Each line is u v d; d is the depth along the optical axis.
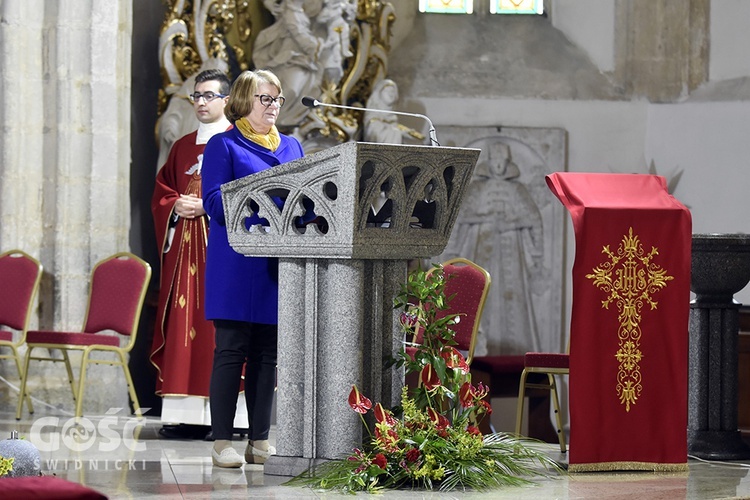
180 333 9.19
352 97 13.02
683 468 6.95
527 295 14.51
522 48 14.72
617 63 14.72
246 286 6.72
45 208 11.34
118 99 11.52
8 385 10.92
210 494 5.89
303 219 6.50
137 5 12.38
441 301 6.44
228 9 12.22
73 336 9.95
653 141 14.66
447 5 14.72
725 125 14.29
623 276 6.89
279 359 6.45
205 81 9.42
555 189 6.98
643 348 6.93
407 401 6.28
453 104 14.48
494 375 12.63
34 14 11.28
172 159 9.64
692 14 14.49
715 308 8.05
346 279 6.18
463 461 6.25
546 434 12.91
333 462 6.19
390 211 6.38
